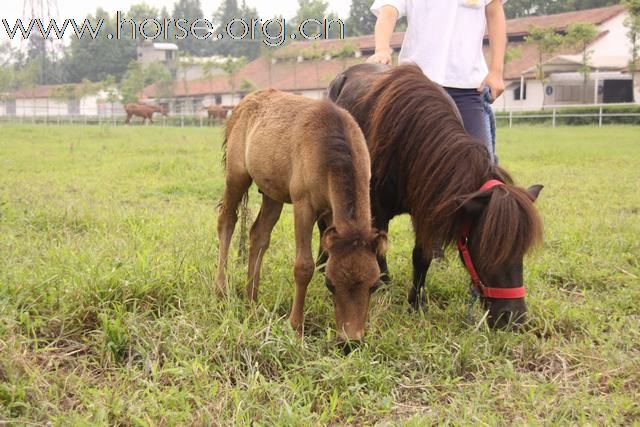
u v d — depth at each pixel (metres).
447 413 3.32
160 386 3.49
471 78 5.41
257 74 52.84
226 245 5.13
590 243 6.63
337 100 5.62
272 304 4.68
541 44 39.59
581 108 31.05
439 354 3.91
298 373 3.62
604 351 4.03
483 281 4.09
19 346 3.60
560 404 3.43
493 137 5.69
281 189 4.51
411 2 5.54
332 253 3.69
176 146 18.88
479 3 5.38
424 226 4.41
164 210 8.07
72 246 5.55
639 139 20.39
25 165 13.23
